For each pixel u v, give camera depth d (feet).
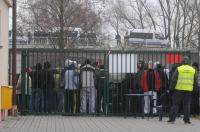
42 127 54.08
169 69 68.85
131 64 69.00
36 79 68.28
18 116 66.39
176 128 54.75
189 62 63.62
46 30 137.80
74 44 140.26
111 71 68.95
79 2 137.59
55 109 68.59
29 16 138.51
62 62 68.64
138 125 57.31
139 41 228.22
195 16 216.13
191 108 69.41
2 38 62.13
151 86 67.92
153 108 67.41
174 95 60.13
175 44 229.45
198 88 68.49
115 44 211.82
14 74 66.39
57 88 68.49
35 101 68.44
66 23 134.92
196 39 214.69
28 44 155.22
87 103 68.49
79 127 54.60
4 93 60.34
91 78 68.39
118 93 68.59
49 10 135.64
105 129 52.90
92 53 69.10
